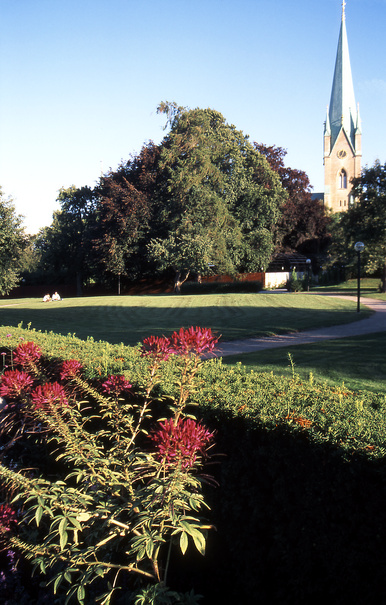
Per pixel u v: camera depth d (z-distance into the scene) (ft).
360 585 8.84
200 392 13.08
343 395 13.97
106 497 10.83
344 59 288.30
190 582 11.84
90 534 9.91
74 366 14.40
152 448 13.29
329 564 9.29
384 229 135.74
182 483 9.35
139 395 14.32
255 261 183.32
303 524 9.71
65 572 8.92
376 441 9.14
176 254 166.20
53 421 11.25
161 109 171.94
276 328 58.39
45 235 236.84
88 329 63.05
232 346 46.16
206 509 11.83
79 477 10.36
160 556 12.04
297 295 128.67
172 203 168.76
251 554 10.75
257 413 11.18
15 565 11.35
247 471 10.91
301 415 10.75
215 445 11.70
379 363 34.94
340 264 200.34
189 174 162.91
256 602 10.75
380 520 8.50
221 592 11.46
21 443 15.56
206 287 174.09
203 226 168.76
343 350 41.55
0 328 34.91
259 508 10.60
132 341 50.57
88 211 212.84
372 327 59.11
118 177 189.67
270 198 179.22
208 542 11.75
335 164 295.48
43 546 9.62
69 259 214.28
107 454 12.38
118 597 11.28
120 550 11.42
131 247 177.68
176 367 16.69
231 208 180.96
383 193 137.69
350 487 8.90
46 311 97.86
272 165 211.41
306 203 213.46
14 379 12.28
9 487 10.76
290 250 211.82
